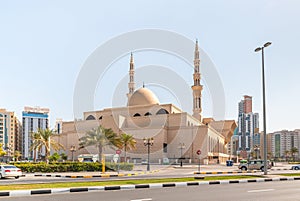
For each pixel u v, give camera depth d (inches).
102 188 638.5
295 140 6314.0
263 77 1122.0
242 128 7475.4
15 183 768.3
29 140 6378.0
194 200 482.3
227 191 612.1
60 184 701.9
